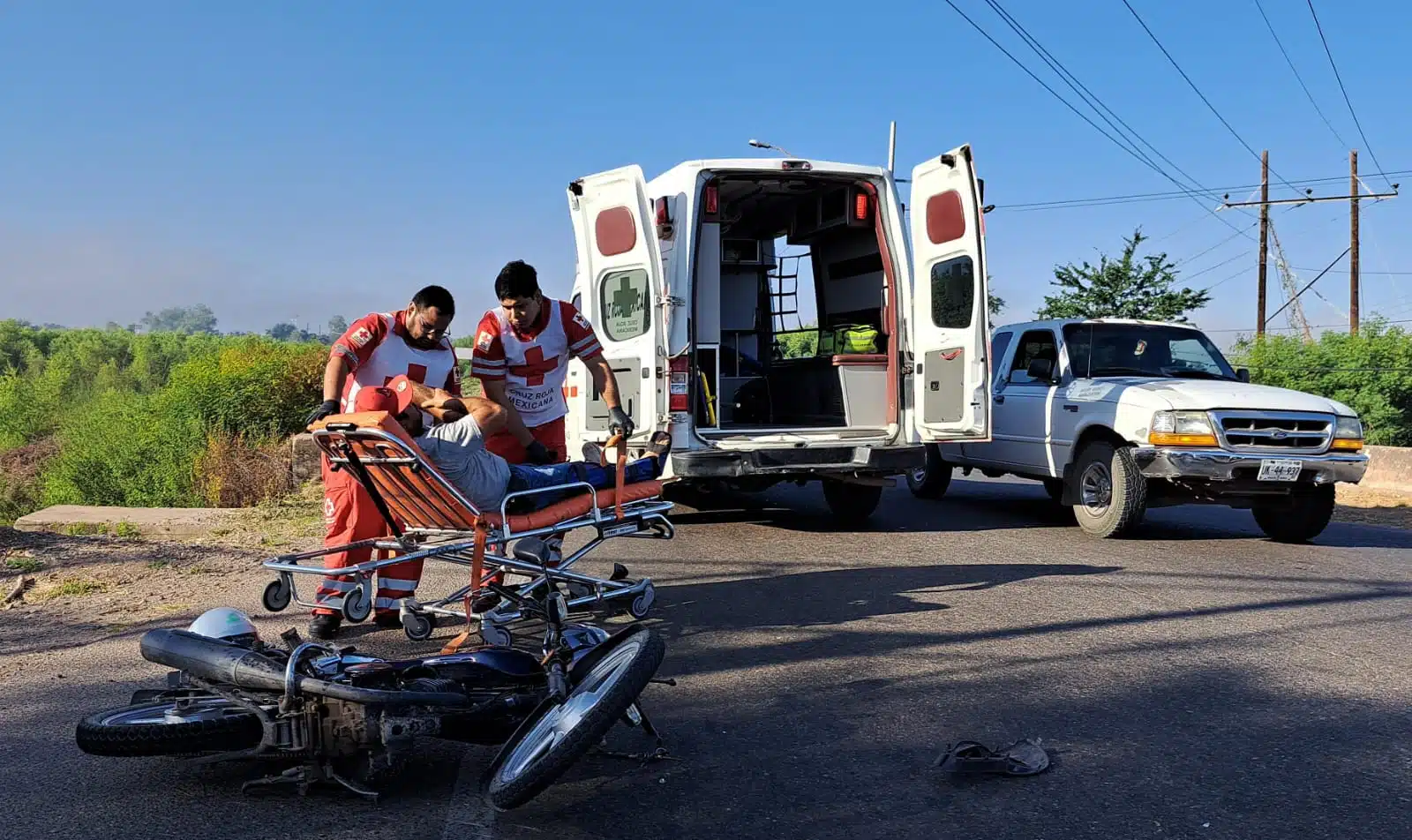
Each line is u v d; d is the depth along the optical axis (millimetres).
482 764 3947
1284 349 27250
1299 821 3436
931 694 4793
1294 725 4379
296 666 3459
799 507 11469
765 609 6516
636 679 3217
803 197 10484
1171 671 5176
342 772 3621
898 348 9453
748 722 4430
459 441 4645
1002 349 11352
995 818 3469
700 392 9586
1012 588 7145
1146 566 7977
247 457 13594
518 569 4695
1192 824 3418
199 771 3873
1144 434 8859
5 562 7625
